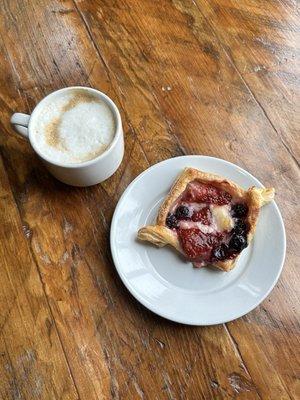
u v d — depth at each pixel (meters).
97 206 0.35
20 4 0.43
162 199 0.34
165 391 0.30
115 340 0.31
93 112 0.33
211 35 0.41
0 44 0.41
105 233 0.34
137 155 0.36
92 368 0.30
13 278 0.33
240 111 0.38
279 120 0.37
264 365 0.30
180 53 0.40
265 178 0.35
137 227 0.33
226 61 0.39
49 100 0.34
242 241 0.31
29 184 0.36
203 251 0.31
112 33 0.41
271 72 0.39
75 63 0.40
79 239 0.34
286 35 0.40
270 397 0.29
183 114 0.38
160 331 0.31
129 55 0.40
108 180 0.36
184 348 0.31
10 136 0.38
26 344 0.31
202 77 0.39
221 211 0.32
